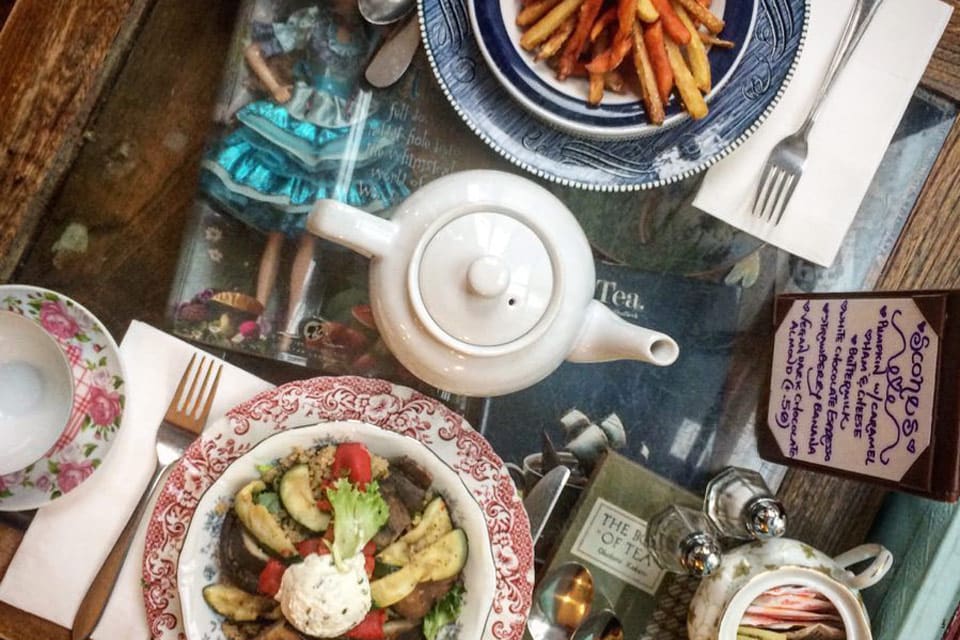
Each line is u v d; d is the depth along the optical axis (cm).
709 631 81
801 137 86
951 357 70
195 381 85
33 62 83
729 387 90
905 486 73
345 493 76
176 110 86
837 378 80
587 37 77
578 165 83
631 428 90
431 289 70
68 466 84
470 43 82
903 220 89
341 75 86
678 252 89
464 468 85
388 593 79
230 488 81
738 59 79
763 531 80
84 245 86
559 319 72
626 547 88
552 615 88
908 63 86
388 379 87
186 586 79
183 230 86
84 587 84
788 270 89
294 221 86
